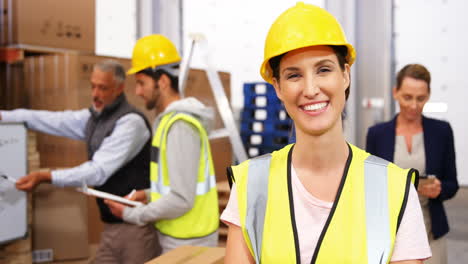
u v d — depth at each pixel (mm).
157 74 2373
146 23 5805
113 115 2580
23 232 2521
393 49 4922
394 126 2422
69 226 3105
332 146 978
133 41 5855
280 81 992
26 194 2518
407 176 952
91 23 3543
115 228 2461
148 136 2633
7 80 3334
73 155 3195
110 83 2572
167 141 2094
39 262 3039
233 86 5680
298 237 960
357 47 4766
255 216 1005
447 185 2277
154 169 2184
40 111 2961
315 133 961
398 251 922
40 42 3273
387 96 4707
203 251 1805
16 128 2455
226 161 4211
